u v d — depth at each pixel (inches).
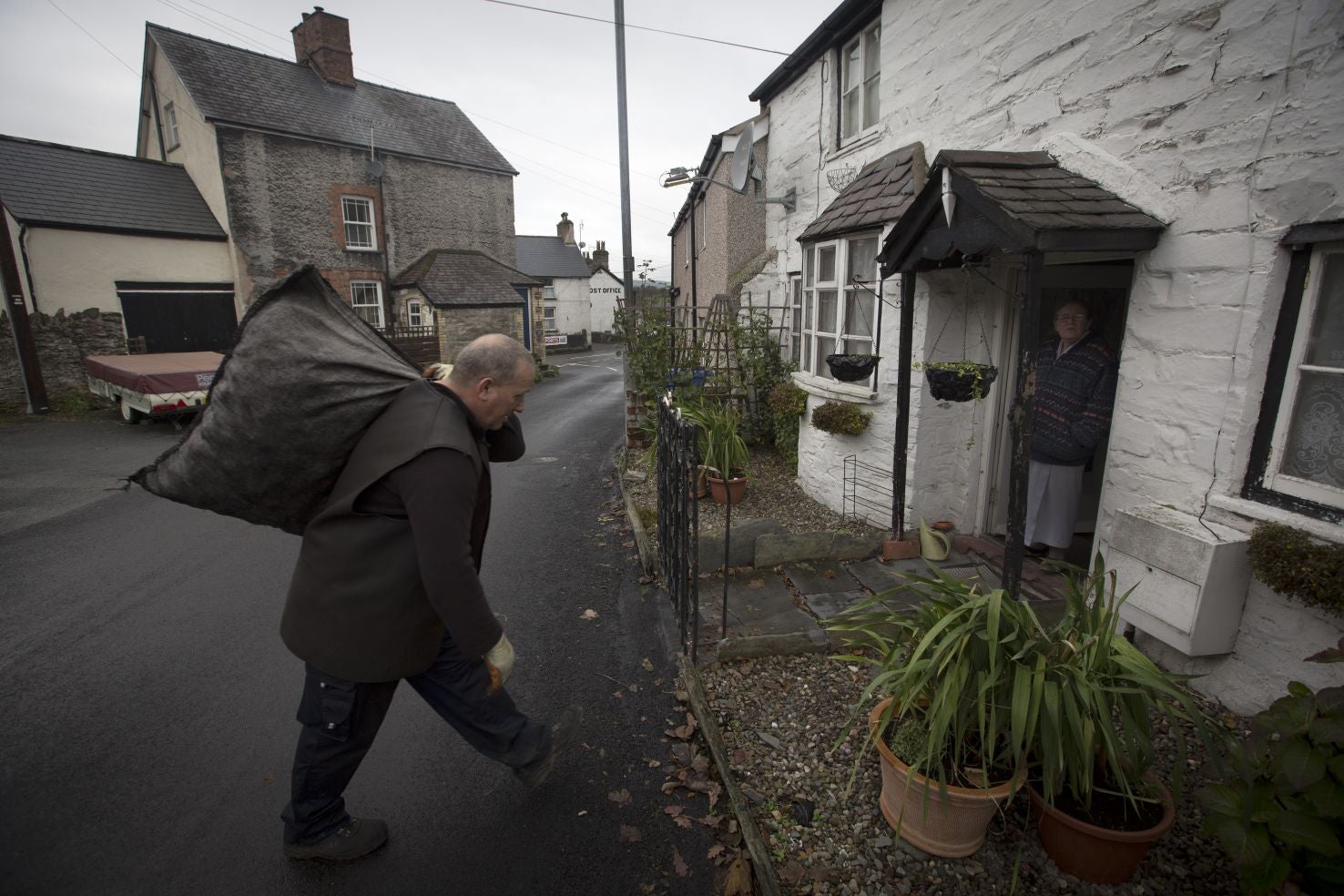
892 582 166.1
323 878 89.1
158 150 708.7
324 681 80.0
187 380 426.9
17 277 477.4
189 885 87.8
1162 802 80.5
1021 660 80.9
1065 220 116.3
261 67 690.2
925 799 76.6
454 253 804.0
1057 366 159.0
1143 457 126.3
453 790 105.6
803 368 258.1
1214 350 111.2
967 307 184.7
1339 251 95.7
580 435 425.7
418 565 77.0
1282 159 98.8
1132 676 76.5
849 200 219.1
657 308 365.4
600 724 121.4
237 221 613.3
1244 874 67.2
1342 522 94.5
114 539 228.1
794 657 135.6
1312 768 65.6
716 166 515.8
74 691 133.2
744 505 235.1
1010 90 158.7
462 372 81.4
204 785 106.6
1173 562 108.7
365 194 716.0
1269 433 105.1
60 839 95.4
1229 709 109.1
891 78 216.4
